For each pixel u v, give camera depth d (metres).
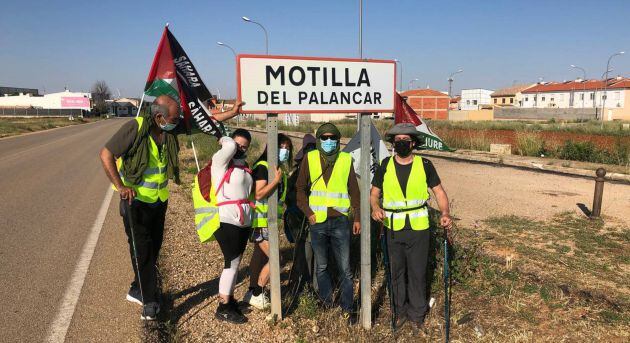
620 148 15.39
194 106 4.98
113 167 3.55
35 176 12.91
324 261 4.02
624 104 80.62
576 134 22.14
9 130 38.97
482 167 14.68
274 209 3.70
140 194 3.73
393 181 3.84
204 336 3.68
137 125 3.64
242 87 3.47
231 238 3.74
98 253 5.85
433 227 5.42
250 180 3.84
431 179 3.85
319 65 3.61
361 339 3.60
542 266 5.05
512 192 9.99
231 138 3.76
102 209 8.52
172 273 4.93
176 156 4.00
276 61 3.51
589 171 12.73
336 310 3.91
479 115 78.62
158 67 4.93
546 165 14.14
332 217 3.91
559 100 92.31
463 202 8.84
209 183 3.80
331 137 3.85
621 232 6.50
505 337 3.66
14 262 5.51
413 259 3.88
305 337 3.66
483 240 6.02
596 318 3.96
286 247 5.63
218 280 4.79
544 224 7.01
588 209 8.14
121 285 4.76
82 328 3.84
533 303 4.25
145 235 3.83
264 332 3.73
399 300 4.01
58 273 5.13
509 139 21.47
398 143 3.71
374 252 5.28
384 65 3.78
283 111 3.56
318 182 3.90
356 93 3.72
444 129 25.64
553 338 3.65
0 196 9.84
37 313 4.13
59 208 8.61
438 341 3.65
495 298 4.35
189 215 7.62
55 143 26.02
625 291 4.39
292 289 4.45
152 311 3.83
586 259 5.34
